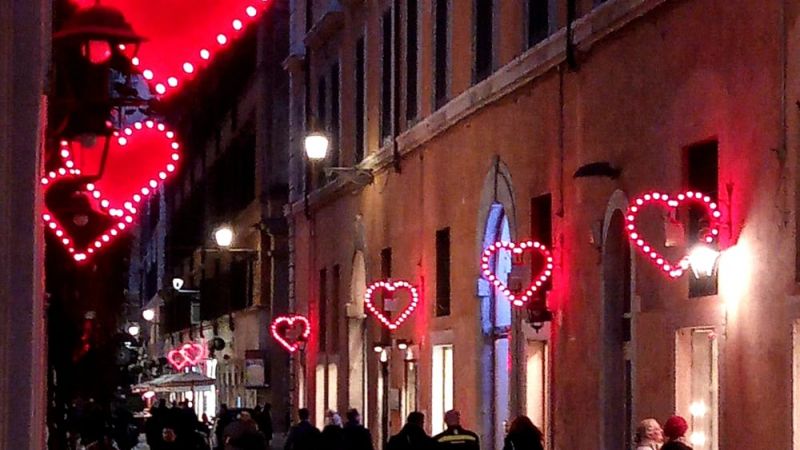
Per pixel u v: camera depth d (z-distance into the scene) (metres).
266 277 54.56
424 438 20.86
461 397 28.61
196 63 7.79
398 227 34.03
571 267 22.59
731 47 16.98
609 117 21.03
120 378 49.38
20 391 5.83
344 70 39.94
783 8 15.59
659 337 18.91
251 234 57.19
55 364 23.59
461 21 28.75
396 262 34.19
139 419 51.28
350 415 25.84
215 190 69.75
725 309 16.97
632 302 19.91
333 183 40.41
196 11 7.77
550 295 23.47
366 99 37.12
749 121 16.47
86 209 12.77
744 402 16.48
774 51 15.85
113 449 22.67
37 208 6.22
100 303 37.56
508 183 25.69
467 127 28.42
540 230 24.22
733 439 16.77
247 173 58.84
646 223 19.34
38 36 5.84
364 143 37.25
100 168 11.20
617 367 21.16
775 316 15.73
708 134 17.59
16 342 5.82
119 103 8.95
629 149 20.23
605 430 21.12
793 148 15.37
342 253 40.28
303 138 45.50
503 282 25.62
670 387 18.50
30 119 5.83
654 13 19.27
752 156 16.38
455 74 29.14
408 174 33.12
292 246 47.66
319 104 43.47
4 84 5.61
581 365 22.08
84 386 34.53
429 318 31.09
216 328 67.75
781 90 15.66
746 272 16.48
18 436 5.82
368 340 37.00
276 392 53.03
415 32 32.56
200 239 75.12
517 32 25.14
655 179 19.23
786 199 15.52
